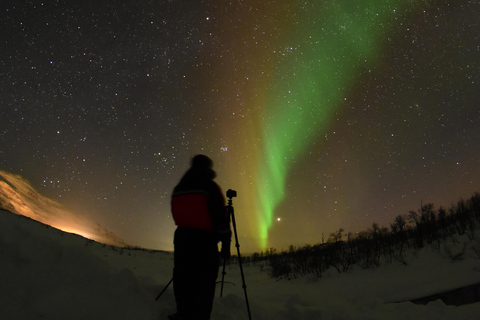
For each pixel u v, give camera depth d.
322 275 7.16
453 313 3.66
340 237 10.84
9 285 2.49
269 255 14.02
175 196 2.88
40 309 2.41
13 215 9.65
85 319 2.47
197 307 2.67
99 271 2.94
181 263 2.75
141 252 14.33
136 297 2.89
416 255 6.70
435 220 8.66
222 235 2.77
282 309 3.71
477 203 8.30
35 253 2.84
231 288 6.91
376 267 6.75
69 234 12.36
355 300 4.16
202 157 3.00
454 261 5.79
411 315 3.64
